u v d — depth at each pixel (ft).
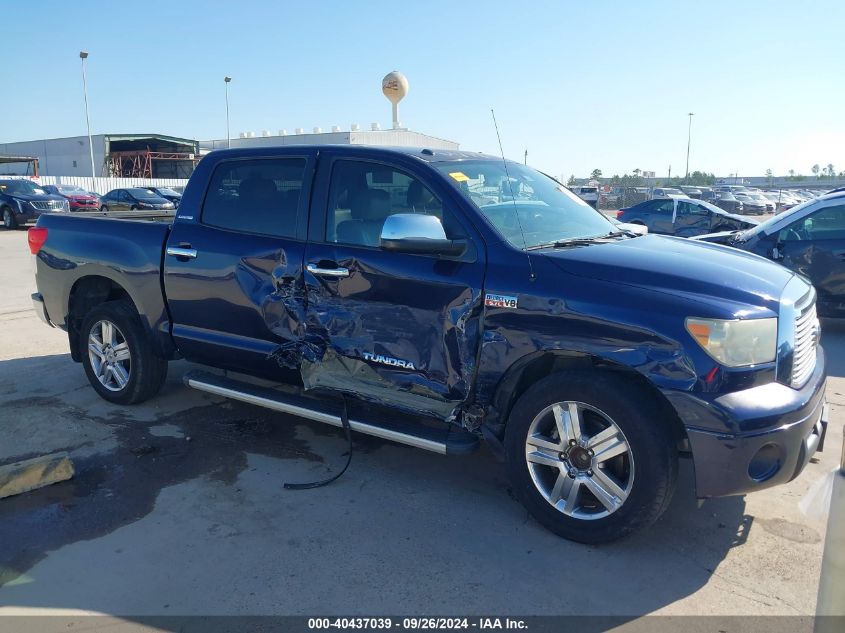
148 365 17.33
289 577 10.58
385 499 13.10
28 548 11.34
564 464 11.50
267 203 14.84
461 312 12.12
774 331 10.71
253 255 14.60
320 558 11.09
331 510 12.65
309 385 14.01
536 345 11.43
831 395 19.63
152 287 16.30
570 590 10.28
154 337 16.63
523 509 12.76
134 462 14.62
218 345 15.51
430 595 10.15
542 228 13.37
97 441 15.69
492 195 13.39
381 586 10.36
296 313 14.05
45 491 13.32
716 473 10.33
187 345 16.12
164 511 12.58
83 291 18.40
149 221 17.44
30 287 37.47
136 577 10.55
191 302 15.70
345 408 13.75
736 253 13.67
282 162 14.83
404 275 12.69
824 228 27.09
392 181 13.47
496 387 12.05
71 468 13.79
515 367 11.83
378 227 13.42
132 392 17.49
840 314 27.25
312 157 14.40
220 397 18.71
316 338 13.88
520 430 11.79
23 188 85.66
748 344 10.42
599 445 11.12
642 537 11.76
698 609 9.86
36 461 13.61
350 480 13.88
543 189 15.35
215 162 15.84
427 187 13.05
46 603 9.93
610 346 10.83
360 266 13.19
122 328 17.22
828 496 6.98
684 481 13.97
